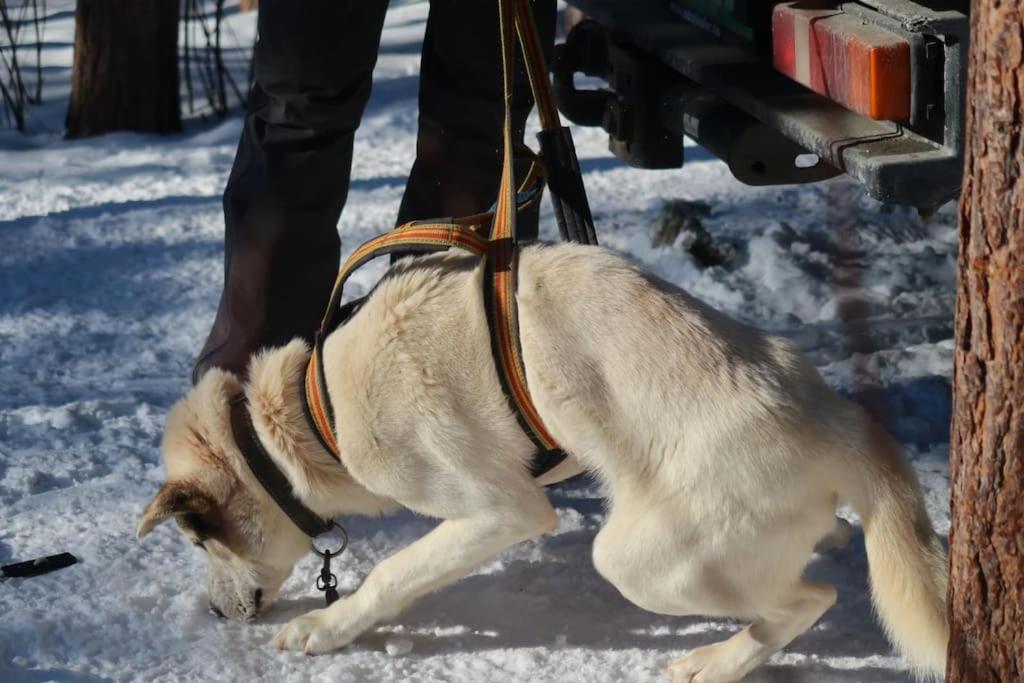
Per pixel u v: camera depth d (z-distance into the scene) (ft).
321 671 9.50
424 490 9.15
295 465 9.60
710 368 8.29
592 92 14.87
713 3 13.24
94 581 10.68
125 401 14.64
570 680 9.32
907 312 16.61
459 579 10.59
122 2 30.17
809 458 8.06
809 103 10.94
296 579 10.98
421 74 12.33
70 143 29.99
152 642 9.91
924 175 9.30
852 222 19.95
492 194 12.62
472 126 12.14
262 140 11.48
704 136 12.53
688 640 9.84
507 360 8.71
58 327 17.35
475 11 11.57
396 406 8.96
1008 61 6.23
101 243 21.13
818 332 15.96
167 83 31.27
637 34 13.87
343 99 11.35
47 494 12.34
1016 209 6.36
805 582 8.81
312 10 10.68
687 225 19.33
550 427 8.68
